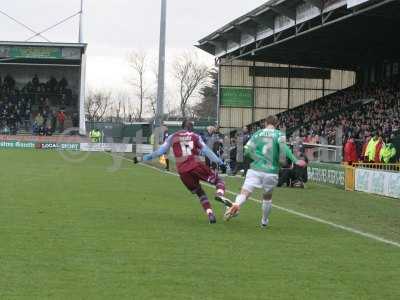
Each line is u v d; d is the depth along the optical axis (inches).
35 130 2316.7
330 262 379.2
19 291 293.7
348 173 987.3
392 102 1596.9
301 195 852.6
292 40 1711.4
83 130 2251.5
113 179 974.4
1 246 396.8
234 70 2242.9
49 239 424.8
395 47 1850.4
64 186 823.1
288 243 441.4
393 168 1039.0
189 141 532.1
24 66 2465.6
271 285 318.0
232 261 372.2
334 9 1289.4
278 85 2251.5
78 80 2497.5
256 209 646.5
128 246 408.2
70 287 302.7
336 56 2018.9
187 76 4151.1
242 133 1256.2
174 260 369.1
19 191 741.3
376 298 299.3
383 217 634.8
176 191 804.6
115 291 297.6
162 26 1446.9
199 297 291.3
